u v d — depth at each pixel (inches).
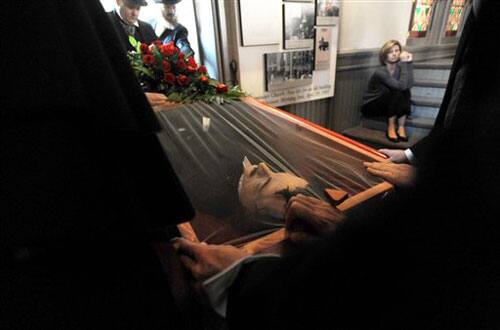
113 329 14.8
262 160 30.0
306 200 20.5
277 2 74.0
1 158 10.4
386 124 96.6
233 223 20.9
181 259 17.0
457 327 8.5
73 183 11.9
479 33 7.9
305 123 40.5
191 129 36.7
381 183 25.8
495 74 7.5
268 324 11.6
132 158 13.4
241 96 50.7
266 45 77.4
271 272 13.6
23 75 9.6
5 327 13.3
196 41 76.9
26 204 11.2
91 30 11.1
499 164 7.9
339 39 95.9
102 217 12.8
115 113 11.6
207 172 27.6
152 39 60.1
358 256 9.9
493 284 8.3
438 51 127.4
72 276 13.9
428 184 9.2
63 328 14.0
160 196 14.6
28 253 12.6
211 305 14.7
